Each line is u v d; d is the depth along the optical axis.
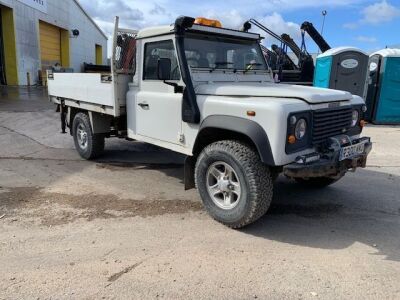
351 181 6.07
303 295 3.06
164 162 7.07
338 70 11.38
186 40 4.81
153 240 3.97
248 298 3.02
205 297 3.02
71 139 8.87
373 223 4.49
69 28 29.14
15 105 13.82
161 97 5.03
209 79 4.90
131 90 5.70
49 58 26.80
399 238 4.11
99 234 4.09
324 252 3.79
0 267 3.41
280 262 3.57
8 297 2.98
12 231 4.12
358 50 11.27
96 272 3.35
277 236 4.12
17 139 8.81
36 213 4.61
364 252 3.79
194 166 4.84
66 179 5.97
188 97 4.57
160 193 5.39
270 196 4.05
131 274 3.33
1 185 5.62
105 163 6.99
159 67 4.59
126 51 5.79
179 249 3.79
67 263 3.49
